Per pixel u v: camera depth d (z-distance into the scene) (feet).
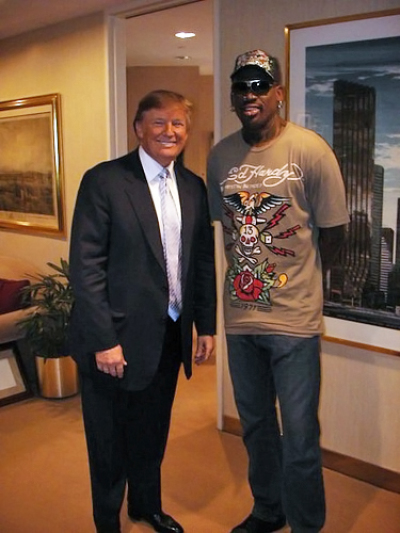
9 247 14.98
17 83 13.92
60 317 12.05
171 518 7.85
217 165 6.92
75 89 12.47
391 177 8.13
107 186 6.38
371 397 8.87
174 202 6.74
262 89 6.21
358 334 8.76
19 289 12.66
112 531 7.36
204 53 17.33
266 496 7.57
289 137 6.40
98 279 6.39
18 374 12.40
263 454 7.42
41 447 10.21
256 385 7.16
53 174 13.29
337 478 9.20
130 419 7.32
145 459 7.54
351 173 8.49
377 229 8.35
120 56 11.82
